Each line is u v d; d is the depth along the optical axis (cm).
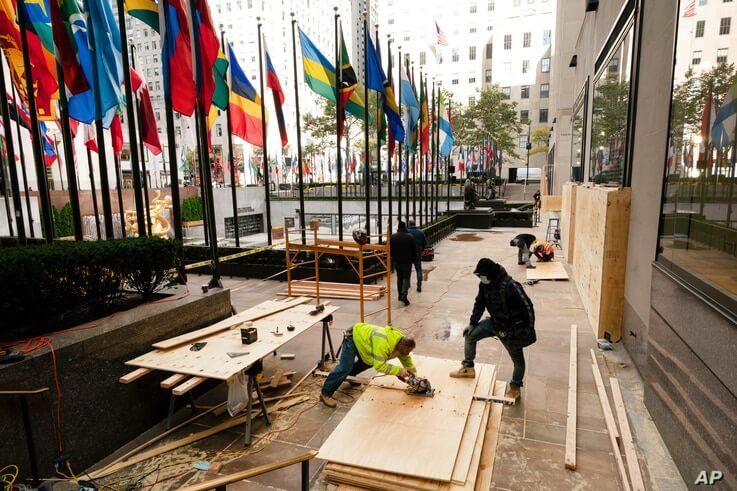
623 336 729
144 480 432
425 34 7200
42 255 487
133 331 517
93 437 466
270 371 661
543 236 2158
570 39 2850
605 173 996
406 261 964
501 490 409
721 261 342
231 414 529
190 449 480
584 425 509
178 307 588
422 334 806
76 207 781
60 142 2609
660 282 485
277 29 7694
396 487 387
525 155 6675
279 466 321
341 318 896
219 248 1377
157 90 6372
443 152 2173
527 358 693
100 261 542
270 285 1208
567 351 718
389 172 1342
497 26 6731
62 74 743
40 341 451
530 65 6631
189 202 3459
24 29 752
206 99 818
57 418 434
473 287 1145
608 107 972
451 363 599
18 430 402
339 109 1203
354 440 433
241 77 1250
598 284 764
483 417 485
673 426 430
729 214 334
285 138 1287
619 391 570
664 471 419
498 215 2548
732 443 309
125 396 503
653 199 578
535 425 509
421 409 484
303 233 1271
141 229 768
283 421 527
